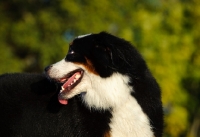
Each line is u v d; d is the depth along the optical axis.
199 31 20.84
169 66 19.73
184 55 20.20
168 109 20.42
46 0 22.97
